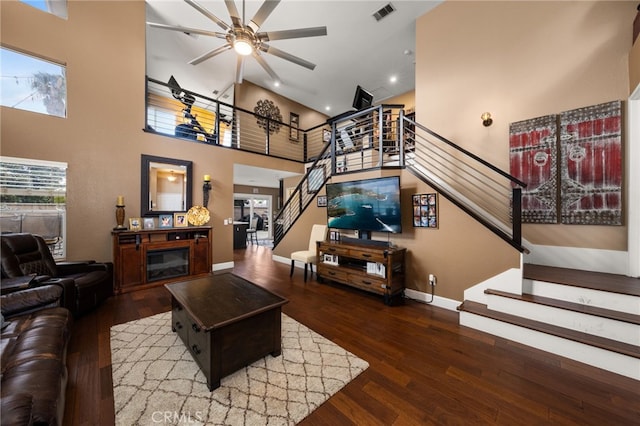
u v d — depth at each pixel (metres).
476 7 3.58
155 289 3.81
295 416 1.48
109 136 3.79
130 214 3.98
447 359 2.05
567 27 2.91
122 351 2.12
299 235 5.45
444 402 1.59
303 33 3.12
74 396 1.60
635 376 1.79
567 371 1.89
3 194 3.10
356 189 3.86
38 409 1.04
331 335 2.45
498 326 2.43
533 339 2.23
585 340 1.99
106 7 3.78
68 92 3.47
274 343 2.07
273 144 7.10
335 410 1.53
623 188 2.59
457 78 3.75
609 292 2.16
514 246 2.60
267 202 10.70
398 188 3.33
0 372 1.25
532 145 3.11
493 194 3.42
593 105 2.73
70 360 1.99
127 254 3.69
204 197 4.74
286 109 7.47
